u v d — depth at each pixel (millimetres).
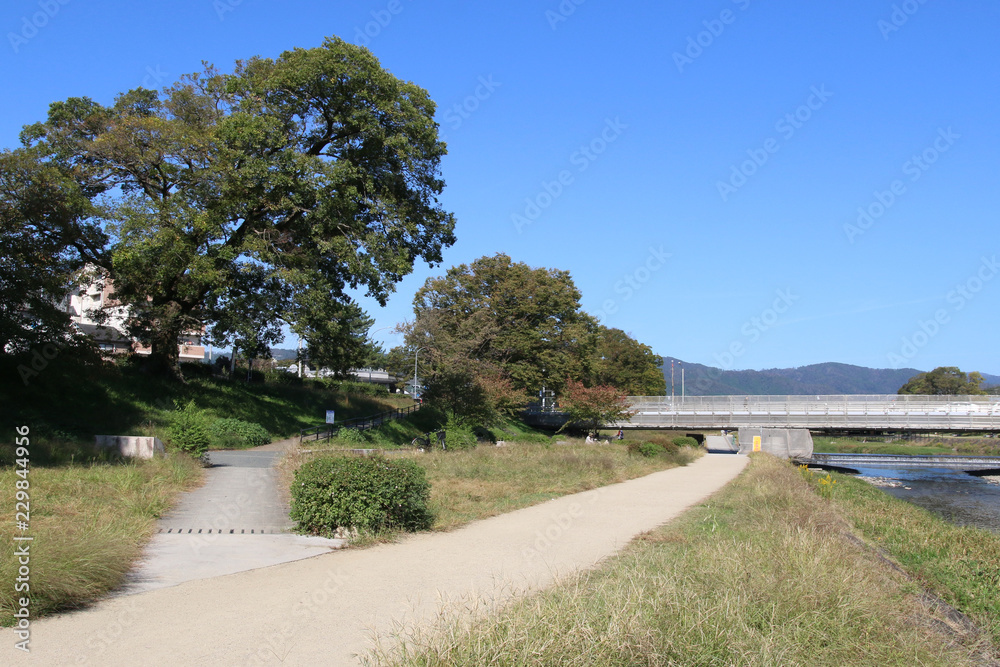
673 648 5465
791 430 56812
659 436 53531
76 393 27172
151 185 32000
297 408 42344
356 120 29609
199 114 32188
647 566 8422
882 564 10469
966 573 11734
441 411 47469
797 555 8461
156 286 31812
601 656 5230
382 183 32156
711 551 8922
